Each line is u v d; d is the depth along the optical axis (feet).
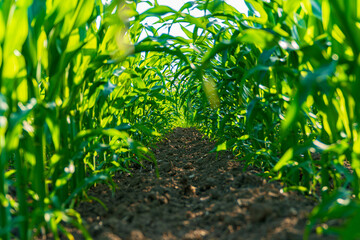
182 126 37.88
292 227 4.09
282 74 6.10
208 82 9.26
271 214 4.65
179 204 6.57
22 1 3.55
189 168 10.93
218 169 9.79
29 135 4.08
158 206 6.34
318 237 3.67
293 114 3.12
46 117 4.11
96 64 5.25
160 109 18.56
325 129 5.25
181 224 5.34
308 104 5.59
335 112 4.82
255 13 6.82
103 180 6.72
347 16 3.94
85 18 4.95
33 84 4.34
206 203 6.48
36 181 4.20
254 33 4.61
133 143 4.95
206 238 4.75
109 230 4.79
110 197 6.83
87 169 7.93
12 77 3.74
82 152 5.44
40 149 4.47
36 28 4.51
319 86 4.19
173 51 5.85
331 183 7.07
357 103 4.14
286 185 6.53
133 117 12.25
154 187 7.63
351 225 2.39
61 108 4.89
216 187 7.68
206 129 19.40
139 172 10.32
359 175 4.48
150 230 5.02
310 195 6.08
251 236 4.19
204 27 5.78
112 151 7.36
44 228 4.62
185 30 8.71
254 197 5.75
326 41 4.85
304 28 5.20
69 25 4.90
